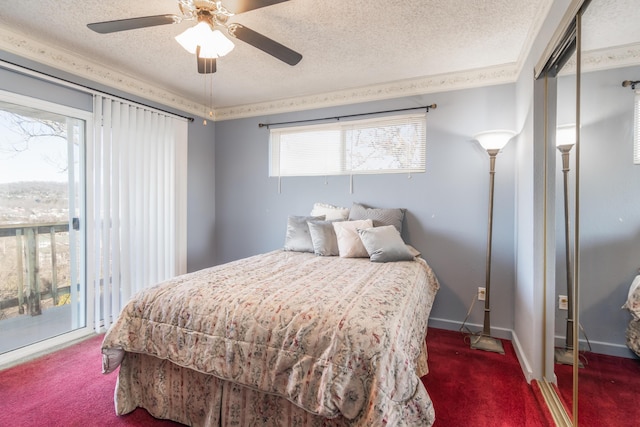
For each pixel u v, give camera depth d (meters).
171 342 1.56
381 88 3.15
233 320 1.46
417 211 3.04
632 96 1.15
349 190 3.31
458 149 2.89
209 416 1.52
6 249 2.32
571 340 1.66
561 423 1.57
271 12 1.97
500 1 1.85
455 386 2.00
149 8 1.95
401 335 1.34
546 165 1.98
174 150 3.40
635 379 1.24
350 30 2.18
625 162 1.20
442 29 2.16
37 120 2.43
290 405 1.38
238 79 3.05
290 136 3.62
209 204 3.95
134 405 1.74
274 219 3.71
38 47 2.35
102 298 2.82
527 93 2.25
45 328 2.52
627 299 1.23
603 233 1.34
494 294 2.79
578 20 1.40
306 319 1.36
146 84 3.14
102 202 2.77
